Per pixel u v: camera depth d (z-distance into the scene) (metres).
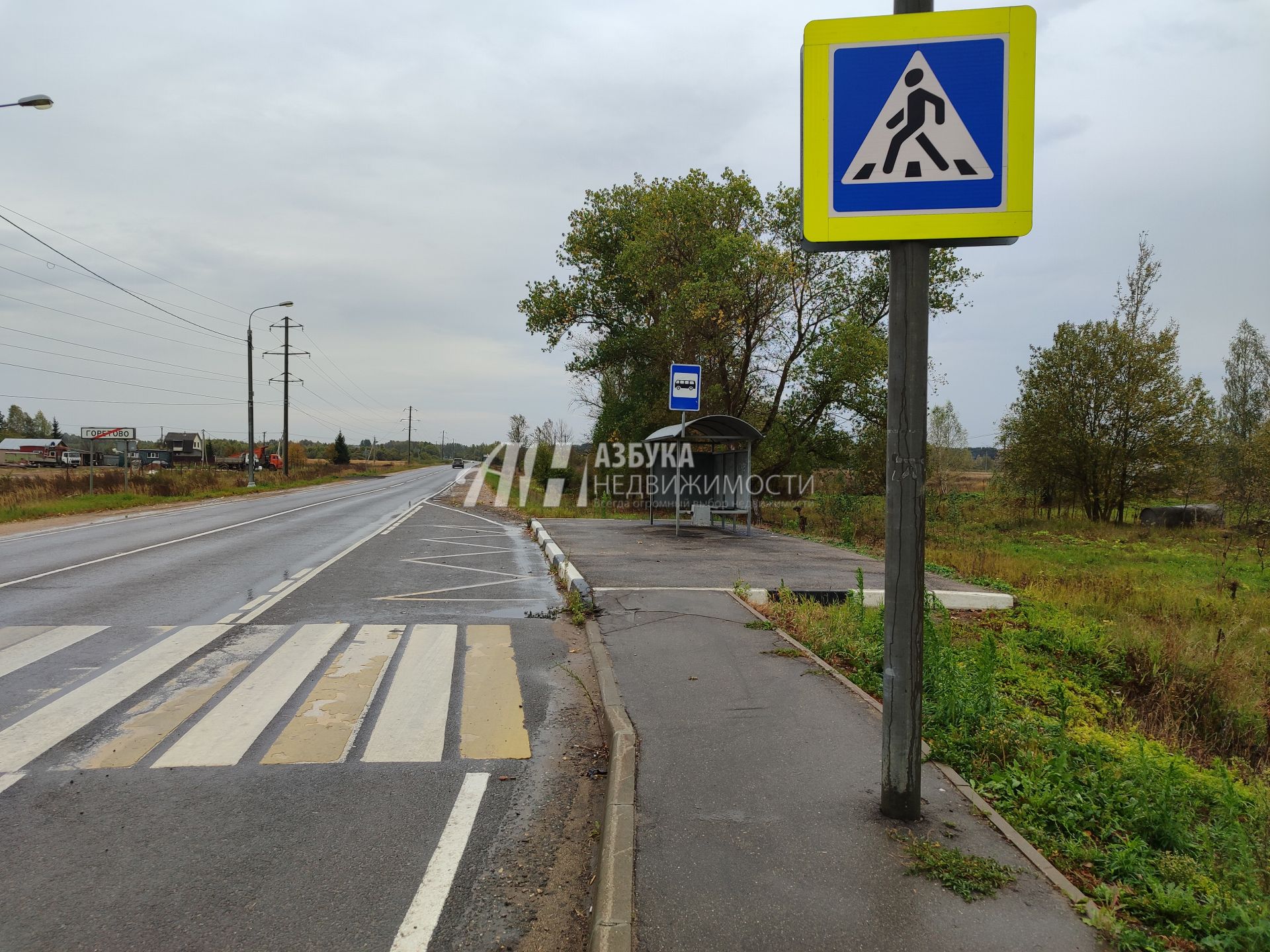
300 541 15.59
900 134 3.13
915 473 3.24
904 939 2.50
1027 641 8.03
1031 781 3.81
